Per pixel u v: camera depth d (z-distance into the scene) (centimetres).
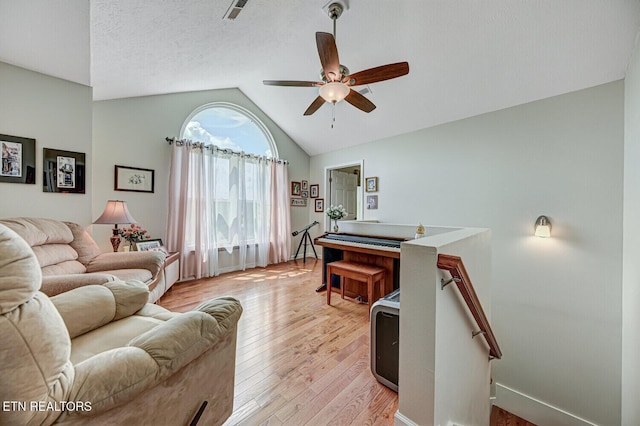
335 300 315
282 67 369
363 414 143
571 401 274
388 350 163
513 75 279
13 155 217
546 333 289
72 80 247
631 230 224
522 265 306
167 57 261
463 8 235
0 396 61
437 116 369
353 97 246
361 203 492
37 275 72
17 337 63
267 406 147
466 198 355
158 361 88
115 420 79
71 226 235
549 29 228
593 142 261
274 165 506
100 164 323
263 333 232
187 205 390
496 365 322
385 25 270
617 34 215
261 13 234
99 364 80
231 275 425
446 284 114
